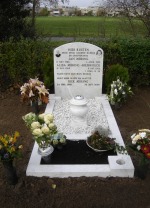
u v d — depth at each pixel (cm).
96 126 514
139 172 389
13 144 364
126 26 1261
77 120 541
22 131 534
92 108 635
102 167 403
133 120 586
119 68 680
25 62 744
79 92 695
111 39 798
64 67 664
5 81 779
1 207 348
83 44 640
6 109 643
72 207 347
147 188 376
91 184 382
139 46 734
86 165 407
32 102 598
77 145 457
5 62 746
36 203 352
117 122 577
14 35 1098
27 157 441
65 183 385
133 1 1136
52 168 401
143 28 1188
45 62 707
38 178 393
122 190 372
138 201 356
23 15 1170
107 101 663
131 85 786
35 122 381
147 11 1122
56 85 685
